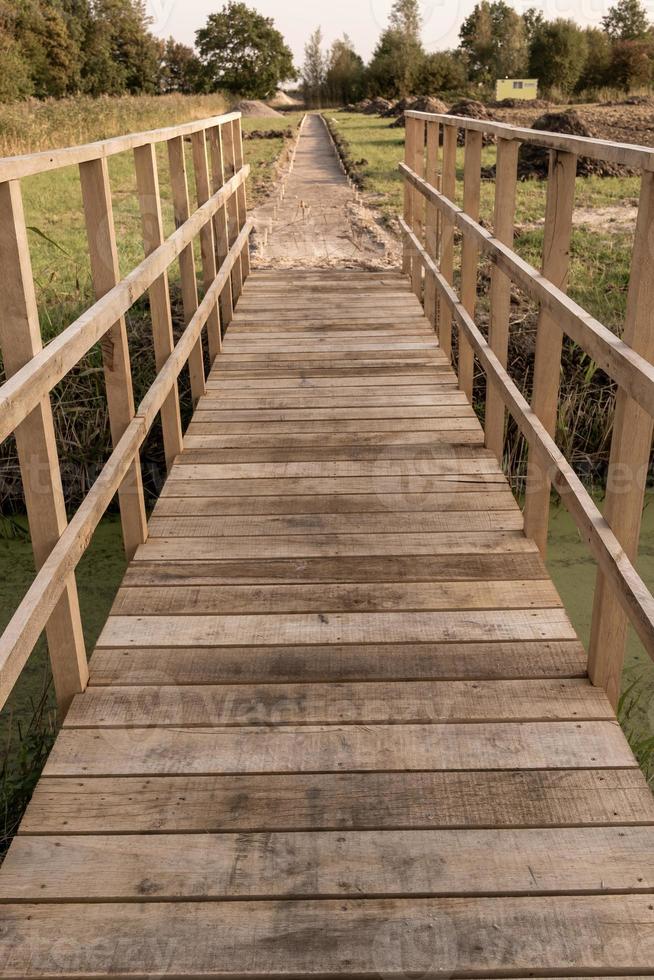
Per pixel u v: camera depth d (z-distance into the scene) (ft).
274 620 9.13
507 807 6.62
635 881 5.97
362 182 43.24
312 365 17.52
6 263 6.51
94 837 6.40
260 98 195.21
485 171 43.14
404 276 24.80
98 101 76.69
